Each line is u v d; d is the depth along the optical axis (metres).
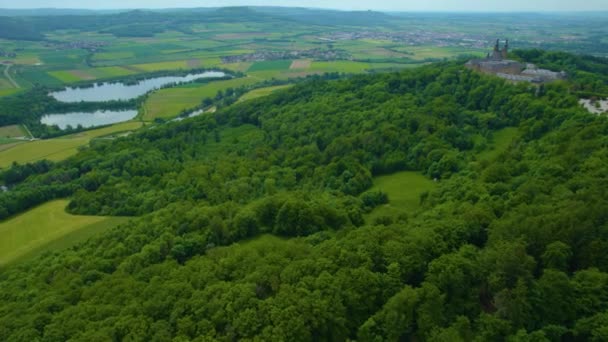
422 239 77.62
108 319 71.19
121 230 118.44
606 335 55.91
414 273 73.75
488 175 111.06
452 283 69.00
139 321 69.38
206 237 105.06
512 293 64.00
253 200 131.12
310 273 74.38
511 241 73.19
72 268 100.50
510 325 61.25
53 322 74.12
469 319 66.12
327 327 65.06
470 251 74.75
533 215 79.88
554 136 126.06
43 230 136.88
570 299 62.53
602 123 119.44
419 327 64.25
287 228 108.12
